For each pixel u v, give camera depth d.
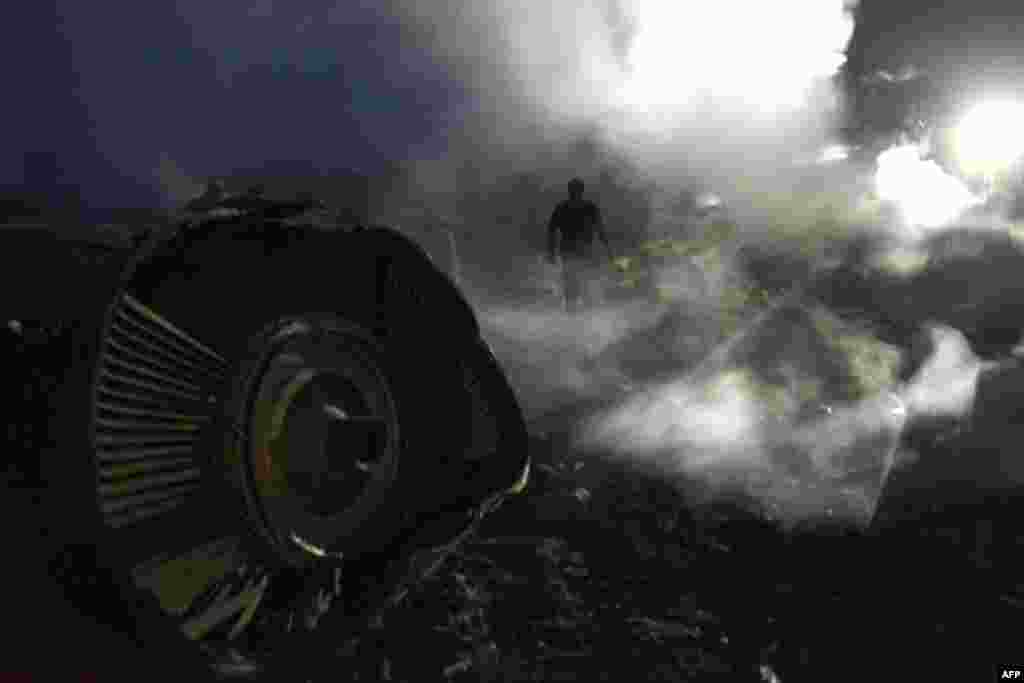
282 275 2.34
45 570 1.84
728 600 3.52
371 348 2.49
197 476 2.03
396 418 2.51
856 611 3.42
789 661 3.09
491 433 2.76
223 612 2.03
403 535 2.52
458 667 2.77
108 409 1.90
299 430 2.21
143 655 1.93
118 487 1.90
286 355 2.25
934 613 3.40
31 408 1.87
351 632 2.29
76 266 2.20
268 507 2.11
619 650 3.05
